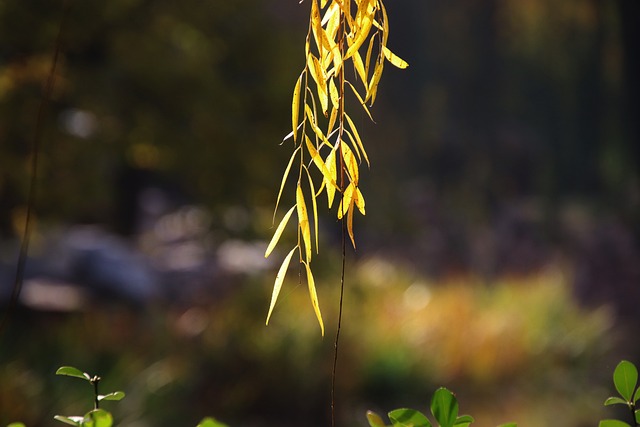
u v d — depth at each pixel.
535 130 36.22
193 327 11.18
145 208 26.88
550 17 34.19
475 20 36.06
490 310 14.65
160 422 9.19
